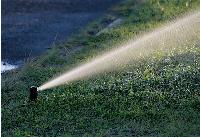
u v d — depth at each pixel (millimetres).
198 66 25078
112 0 40219
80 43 30641
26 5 39594
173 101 21797
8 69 27219
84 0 40406
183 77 23875
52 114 20844
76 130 19609
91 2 39938
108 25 34219
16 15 37312
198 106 21188
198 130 19125
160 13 34500
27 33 33438
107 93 22734
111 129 19594
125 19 34688
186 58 26312
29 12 38031
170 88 23047
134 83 23531
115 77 24500
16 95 22938
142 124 19875
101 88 23141
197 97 22016
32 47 30844
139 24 32719
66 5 39594
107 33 31453
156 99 21984
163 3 36625
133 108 21125
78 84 23797
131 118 20344
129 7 37469
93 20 35938
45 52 29750
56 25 35062
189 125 19406
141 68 25438
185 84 23266
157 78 23875
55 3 40062
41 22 35750
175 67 25125
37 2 40281
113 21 35031
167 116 20375
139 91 22641
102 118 20422
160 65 25609
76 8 38875
